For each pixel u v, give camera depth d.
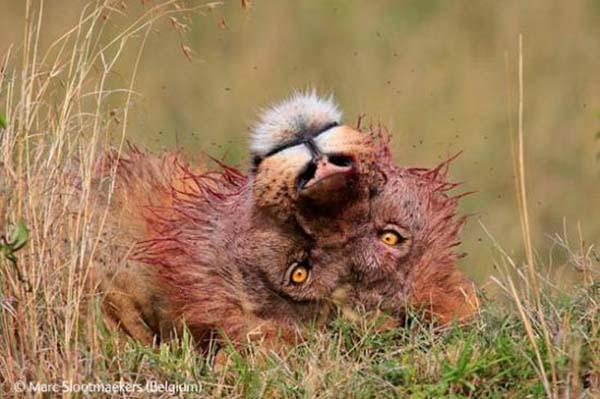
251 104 33.56
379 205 17.17
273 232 17.06
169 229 18.27
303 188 16.56
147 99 28.28
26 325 16.78
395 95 32.97
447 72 34.72
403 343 17.34
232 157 26.14
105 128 18.69
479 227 27.88
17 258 16.95
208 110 33.22
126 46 33.62
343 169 16.34
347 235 17.05
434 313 17.91
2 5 35.56
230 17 37.28
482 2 38.38
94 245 17.30
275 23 37.56
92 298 16.95
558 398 15.66
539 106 33.62
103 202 18.72
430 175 18.31
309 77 35.03
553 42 37.03
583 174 31.50
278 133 16.75
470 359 16.41
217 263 17.61
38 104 17.75
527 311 17.28
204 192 18.36
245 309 17.45
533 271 16.95
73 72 19.97
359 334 17.27
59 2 35.28
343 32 37.75
